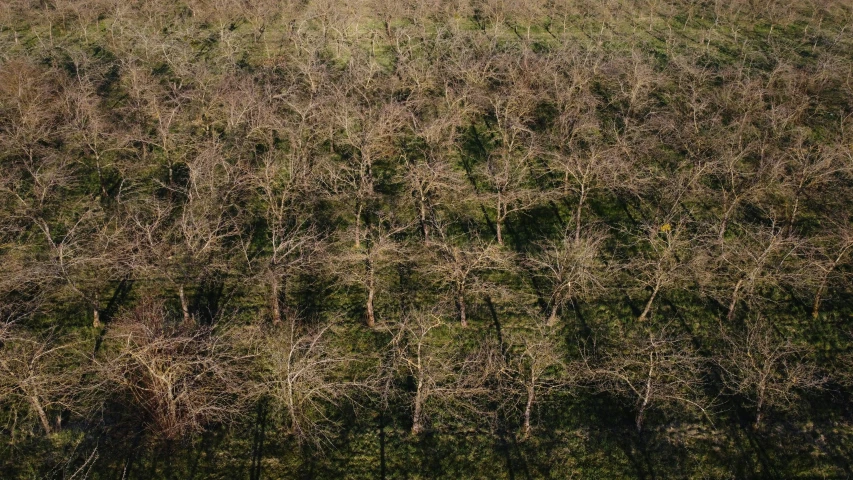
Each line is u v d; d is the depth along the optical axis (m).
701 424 29.17
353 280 33.47
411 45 55.34
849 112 46.88
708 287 35.12
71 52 51.34
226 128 43.59
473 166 44.16
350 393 30.30
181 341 25.69
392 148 42.53
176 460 27.11
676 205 37.00
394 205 40.00
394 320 33.56
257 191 38.88
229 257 36.31
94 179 41.31
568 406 30.02
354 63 48.97
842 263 35.03
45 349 30.34
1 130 42.12
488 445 28.41
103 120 43.28
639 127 41.59
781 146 43.00
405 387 30.84
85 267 34.44
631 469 27.48
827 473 27.25
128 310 32.69
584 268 31.98
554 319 33.47
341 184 38.78
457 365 31.39
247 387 29.50
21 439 27.53
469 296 35.16
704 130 45.00
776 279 34.06
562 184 42.25
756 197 37.72
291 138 37.34
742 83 45.56
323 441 28.36
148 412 28.14
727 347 32.31
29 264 33.53
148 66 52.06
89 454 27.05
